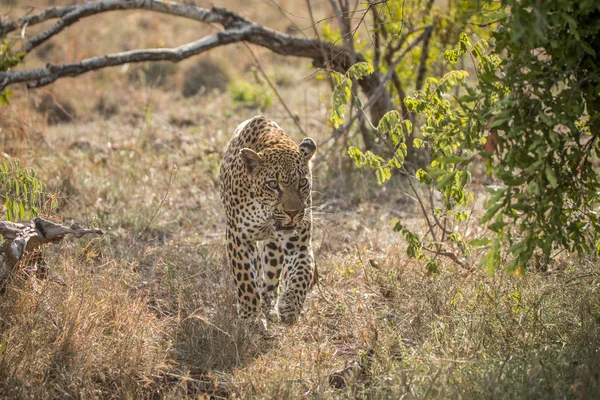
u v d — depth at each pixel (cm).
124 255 1218
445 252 1084
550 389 734
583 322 898
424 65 1820
